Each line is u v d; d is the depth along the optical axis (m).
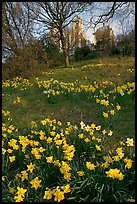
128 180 3.04
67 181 3.03
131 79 11.35
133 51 25.47
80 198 2.78
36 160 3.55
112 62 20.23
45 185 3.16
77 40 29.81
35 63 14.66
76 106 7.22
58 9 22.12
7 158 3.72
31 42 15.16
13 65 14.12
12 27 17.42
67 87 8.68
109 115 5.90
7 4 18.02
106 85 8.88
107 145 4.37
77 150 3.94
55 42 23.72
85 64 21.27
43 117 6.66
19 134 4.81
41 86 10.00
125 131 5.11
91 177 2.94
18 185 3.14
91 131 4.34
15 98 9.02
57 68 19.59
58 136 3.97
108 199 2.82
